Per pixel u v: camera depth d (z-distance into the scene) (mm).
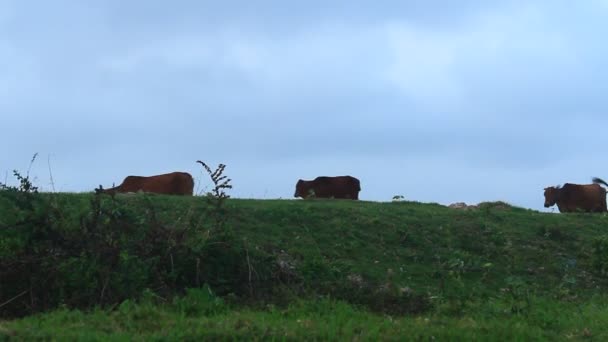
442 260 13867
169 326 8578
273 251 12656
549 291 12992
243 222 14102
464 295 11867
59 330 8203
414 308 10867
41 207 11039
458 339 8758
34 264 10070
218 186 12438
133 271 10227
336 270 12211
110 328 8445
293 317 9648
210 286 10875
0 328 8211
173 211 13922
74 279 9953
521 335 9031
